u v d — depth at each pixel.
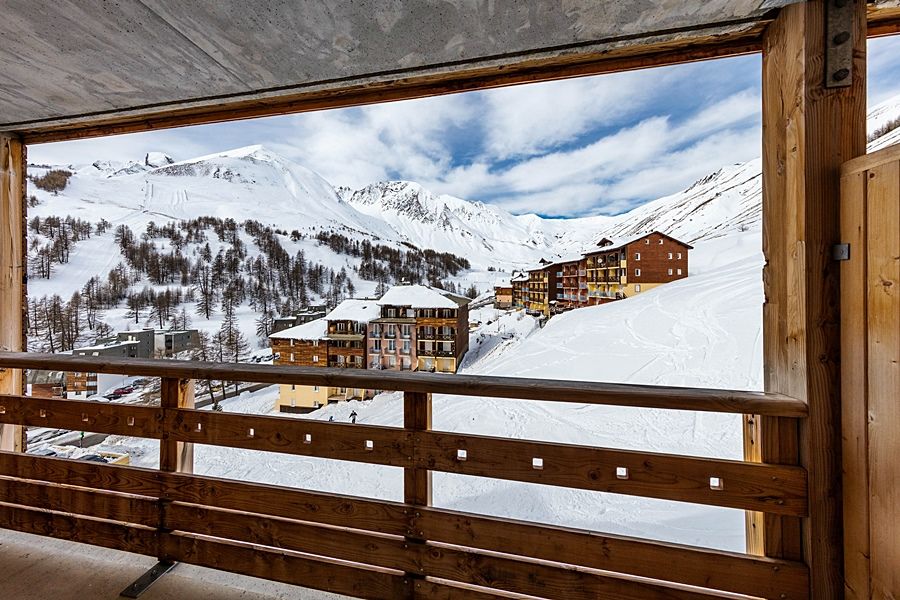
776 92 1.20
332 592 1.39
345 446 1.39
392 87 1.65
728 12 1.16
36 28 1.23
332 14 1.16
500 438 1.27
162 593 1.46
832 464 1.07
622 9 1.14
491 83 1.57
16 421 1.71
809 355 1.08
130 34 1.26
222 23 1.21
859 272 0.98
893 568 0.88
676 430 6.05
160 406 1.60
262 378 1.44
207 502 1.52
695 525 3.58
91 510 1.63
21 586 1.49
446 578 1.30
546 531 1.24
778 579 1.10
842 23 1.07
